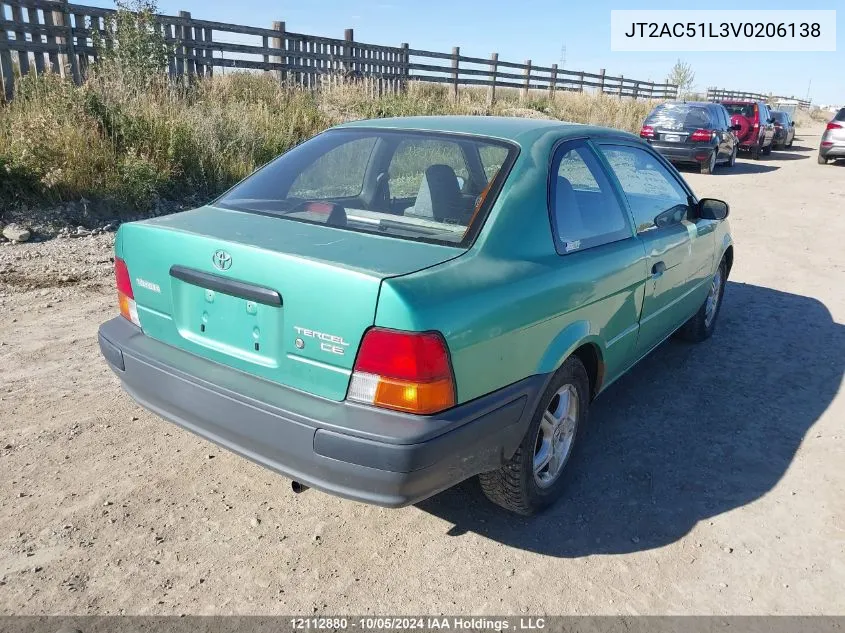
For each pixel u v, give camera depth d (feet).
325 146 11.57
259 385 8.23
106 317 16.88
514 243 9.09
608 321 10.91
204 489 10.37
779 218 34.91
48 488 10.09
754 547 9.68
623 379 15.25
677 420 13.37
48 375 13.64
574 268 9.83
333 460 7.52
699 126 52.37
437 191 9.66
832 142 61.57
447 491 10.77
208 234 8.82
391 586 8.61
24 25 34.37
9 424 11.75
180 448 11.41
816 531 10.08
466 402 7.97
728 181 49.73
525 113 66.33
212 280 8.52
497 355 8.29
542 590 8.68
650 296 12.58
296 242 8.50
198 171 30.30
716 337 18.10
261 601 8.24
